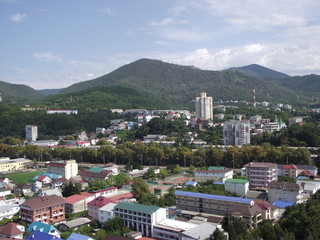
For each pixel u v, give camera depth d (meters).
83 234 146.62
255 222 153.38
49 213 173.50
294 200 186.12
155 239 140.88
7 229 146.50
